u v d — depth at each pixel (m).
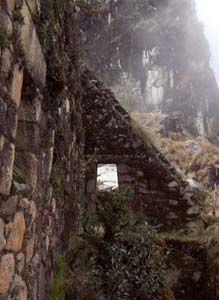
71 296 3.61
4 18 1.87
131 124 7.69
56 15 3.25
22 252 2.33
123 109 7.75
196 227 7.17
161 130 18.41
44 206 2.95
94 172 7.43
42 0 2.66
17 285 2.24
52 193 3.28
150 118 18.92
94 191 7.27
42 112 2.79
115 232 4.32
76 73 4.67
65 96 3.75
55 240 3.50
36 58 2.47
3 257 1.98
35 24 2.46
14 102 2.09
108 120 7.66
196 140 19.14
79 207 5.14
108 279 3.98
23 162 2.51
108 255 4.23
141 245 4.30
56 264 3.57
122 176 7.59
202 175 16.56
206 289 6.19
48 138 3.02
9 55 1.97
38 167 2.67
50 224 3.23
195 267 6.32
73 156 4.56
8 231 2.04
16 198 2.15
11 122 2.05
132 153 7.62
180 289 6.21
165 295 4.46
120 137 7.62
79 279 3.75
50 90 3.00
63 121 3.67
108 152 7.61
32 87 2.50
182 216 7.45
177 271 6.30
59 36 3.44
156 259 4.47
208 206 8.99
